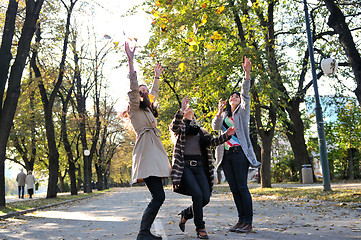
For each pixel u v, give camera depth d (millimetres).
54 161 21344
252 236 4863
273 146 30516
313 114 28453
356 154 22531
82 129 30312
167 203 12727
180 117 4727
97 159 41281
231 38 15398
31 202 17016
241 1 14961
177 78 21484
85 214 10219
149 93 4801
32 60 19656
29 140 29391
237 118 5500
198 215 4770
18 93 13320
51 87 21906
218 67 15539
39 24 18641
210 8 14492
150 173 4340
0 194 13273
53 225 7715
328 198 10133
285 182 27469
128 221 7680
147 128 4551
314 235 4820
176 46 18219
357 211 7383
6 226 7934
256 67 15773
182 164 4723
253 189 17469
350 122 22391
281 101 17344
